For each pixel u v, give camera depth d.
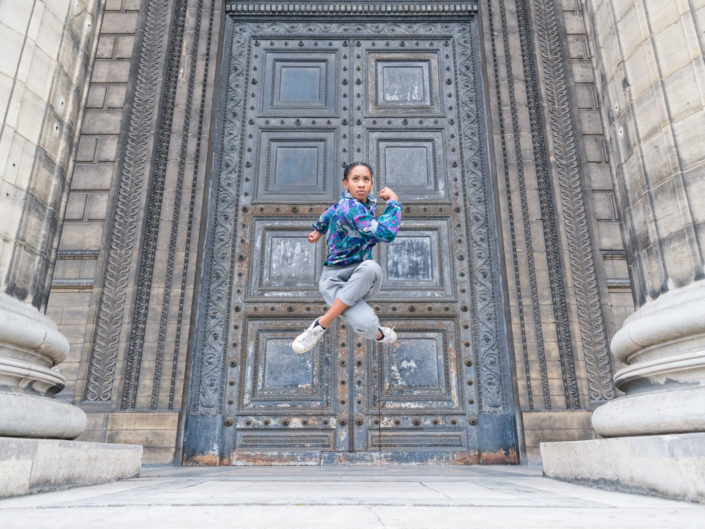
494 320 7.30
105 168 7.61
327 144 8.28
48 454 3.02
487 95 8.30
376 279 3.04
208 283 7.41
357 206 3.00
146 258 7.12
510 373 6.88
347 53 8.86
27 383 3.49
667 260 3.49
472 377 7.03
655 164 3.69
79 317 6.86
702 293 3.18
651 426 2.97
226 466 6.39
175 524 1.60
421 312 7.32
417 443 6.71
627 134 4.04
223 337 7.17
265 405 6.89
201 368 6.99
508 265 7.23
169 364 6.65
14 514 1.87
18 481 2.75
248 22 9.05
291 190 8.01
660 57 3.79
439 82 8.70
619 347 3.68
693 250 3.32
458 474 4.56
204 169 7.70
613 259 7.28
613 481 3.05
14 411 3.05
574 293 7.04
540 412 6.49
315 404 6.88
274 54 8.86
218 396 6.86
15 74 3.89
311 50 8.88
